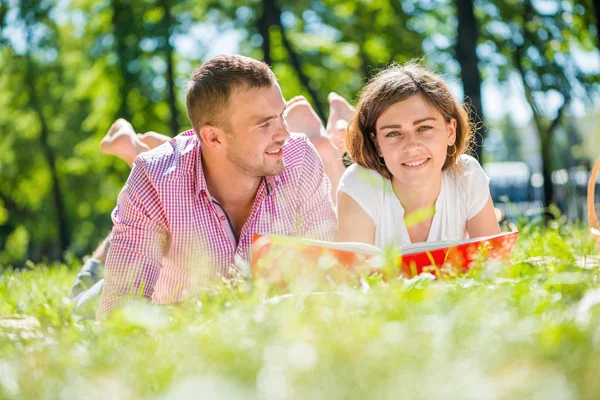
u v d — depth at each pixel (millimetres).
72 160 19797
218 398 1029
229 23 15453
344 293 2053
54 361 1443
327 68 16344
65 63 18453
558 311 1686
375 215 3314
